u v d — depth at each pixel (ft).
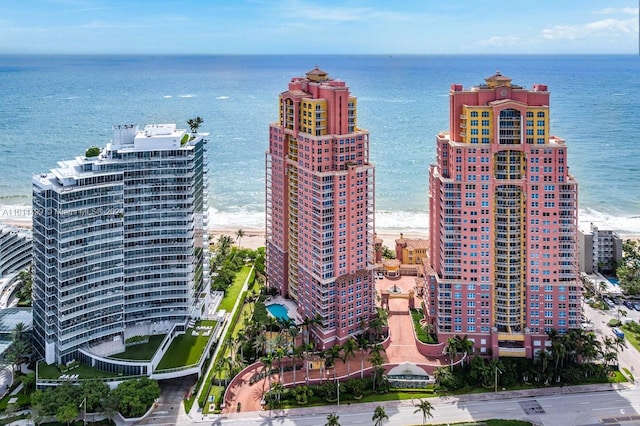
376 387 577.02
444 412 540.11
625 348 650.43
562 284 603.67
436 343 625.82
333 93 615.57
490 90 598.34
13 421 520.42
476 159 595.47
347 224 624.59
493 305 618.44
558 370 590.55
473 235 608.19
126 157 602.44
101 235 586.45
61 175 574.15
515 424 518.37
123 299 613.11
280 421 526.98
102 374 564.30
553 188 590.14
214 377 588.09
